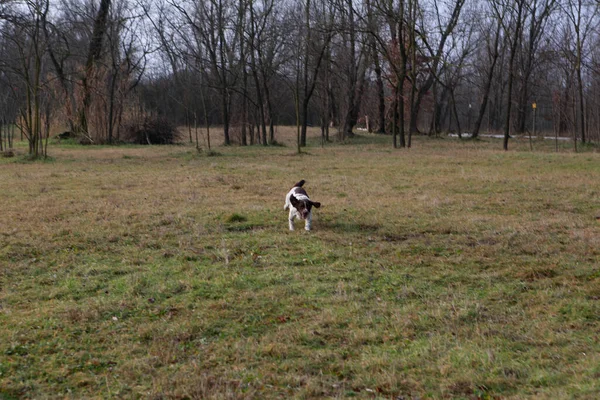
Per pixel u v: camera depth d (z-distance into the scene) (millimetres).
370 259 9078
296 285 7859
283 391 5113
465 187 16016
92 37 38375
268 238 10219
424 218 11891
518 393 4914
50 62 45875
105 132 39812
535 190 15375
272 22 37438
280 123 70938
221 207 12828
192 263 8828
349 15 36875
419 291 7719
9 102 39844
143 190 15453
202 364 5641
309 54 36406
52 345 6020
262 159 25656
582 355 5746
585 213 12578
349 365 5598
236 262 8875
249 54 39688
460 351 5824
